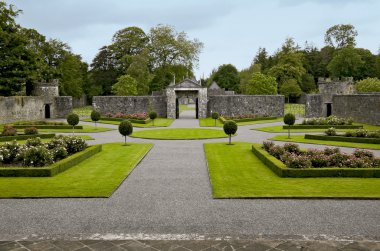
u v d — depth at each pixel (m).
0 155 16.89
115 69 83.75
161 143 26.78
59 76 66.50
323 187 13.25
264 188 13.23
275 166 15.82
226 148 23.58
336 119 37.81
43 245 8.17
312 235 8.84
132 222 9.88
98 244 8.23
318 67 100.69
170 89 55.81
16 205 11.43
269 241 8.35
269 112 56.81
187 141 27.95
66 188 13.30
